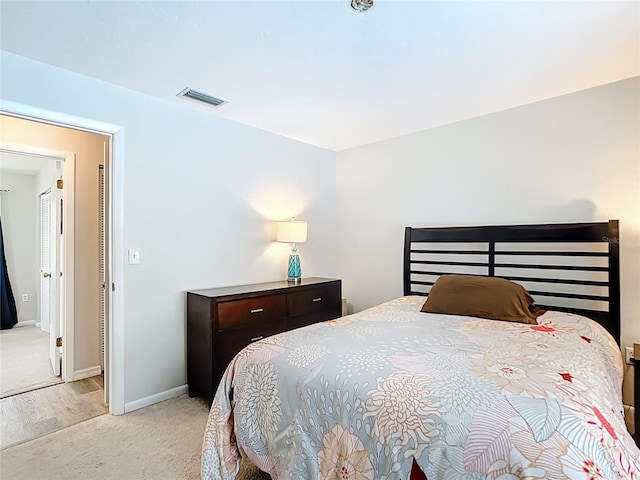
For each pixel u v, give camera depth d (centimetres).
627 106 242
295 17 171
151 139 265
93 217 324
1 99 201
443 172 333
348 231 412
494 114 301
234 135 320
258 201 340
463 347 173
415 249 347
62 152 305
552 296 268
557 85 250
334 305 349
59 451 205
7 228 513
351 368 149
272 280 352
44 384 302
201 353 265
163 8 164
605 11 167
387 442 120
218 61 214
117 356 248
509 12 168
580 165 261
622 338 243
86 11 166
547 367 147
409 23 176
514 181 292
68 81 225
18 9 164
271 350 176
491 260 296
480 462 103
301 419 146
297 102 276
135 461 195
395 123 326
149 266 264
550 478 93
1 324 496
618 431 118
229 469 168
